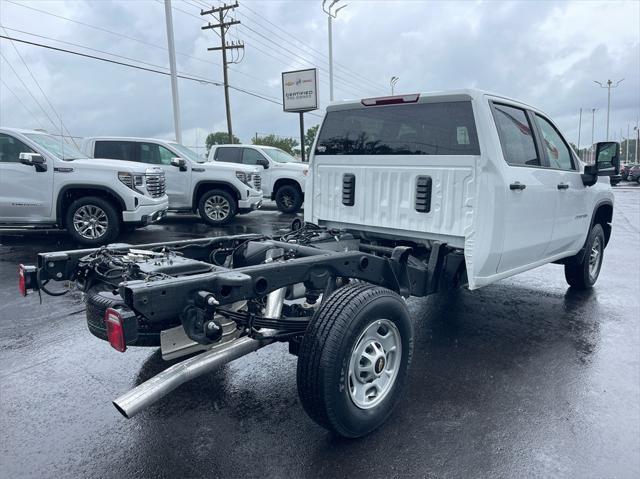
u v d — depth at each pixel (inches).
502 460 114.6
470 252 161.0
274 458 115.2
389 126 180.5
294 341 133.8
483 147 156.9
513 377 156.9
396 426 128.5
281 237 183.8
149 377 155.6
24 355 171.9
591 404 140.3
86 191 365.4
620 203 855.1
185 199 488.1
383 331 128.8
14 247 355.3
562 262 246.2
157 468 111.9
